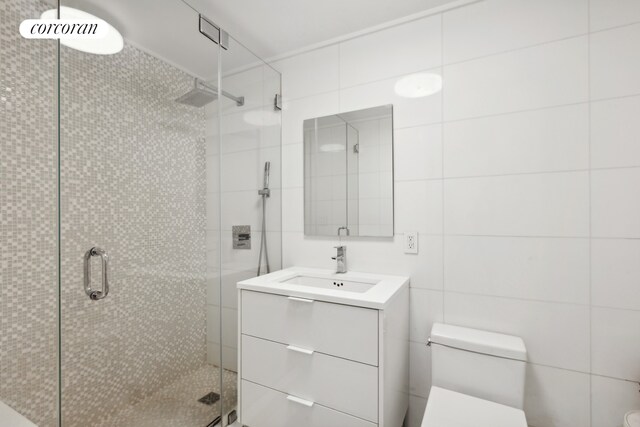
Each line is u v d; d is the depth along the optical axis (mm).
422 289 1637
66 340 1201
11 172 1402
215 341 1723
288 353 1414
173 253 1592
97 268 1304
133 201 1431
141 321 1471
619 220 1255
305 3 1553
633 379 1233
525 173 1411
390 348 1294
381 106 1736
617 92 1256
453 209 1562
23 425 830
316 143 1944
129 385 1425
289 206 2059
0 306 1361
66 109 1187
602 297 1280
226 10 1609
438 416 1166
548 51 1368
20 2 1420
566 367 1337
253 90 1928
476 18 1509
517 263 1428
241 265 1870
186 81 1618
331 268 1901
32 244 1470
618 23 1253
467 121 1528
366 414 1234
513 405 1264
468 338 1379
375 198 1756
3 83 1375
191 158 1659
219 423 1697
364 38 1789
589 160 1301
